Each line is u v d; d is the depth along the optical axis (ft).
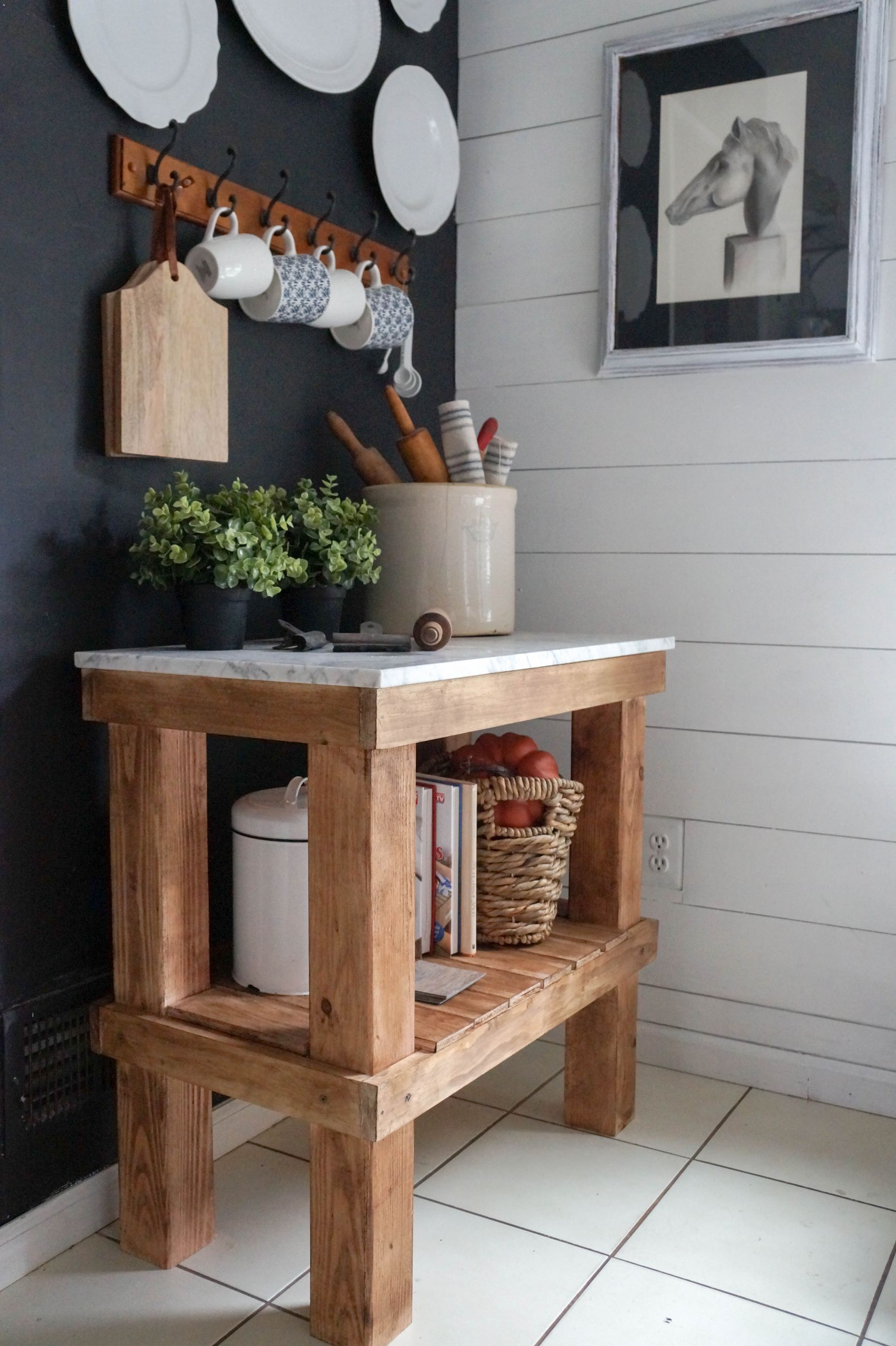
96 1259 4.83
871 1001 6.25
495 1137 5.89
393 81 6.40
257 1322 4.41
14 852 4.61
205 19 5.12
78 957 4.91
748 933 6.56
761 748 6.46
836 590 6.21
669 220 6.46
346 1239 4.16
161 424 4.88
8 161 4.40
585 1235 5.02
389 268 6.39
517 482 7.12
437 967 5.02
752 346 6.26
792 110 6.09
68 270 4.66
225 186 5.27
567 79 6.77
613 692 5.45
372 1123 3.90
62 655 4.76
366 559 5.26
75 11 4.54
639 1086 6.55
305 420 5.98
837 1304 4.56
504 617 5.90
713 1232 5.05
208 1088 4.39
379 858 3.95
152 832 4.56
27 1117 4.72
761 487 6.37
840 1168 5.62
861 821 6.22
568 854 5.91
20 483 4.53
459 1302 4.54
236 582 4.55
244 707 4.17
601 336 6.70
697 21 6.34
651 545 6.71
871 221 5.94
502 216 7.05
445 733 4.18
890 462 6.03
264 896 4.72
